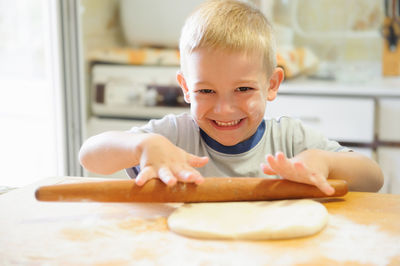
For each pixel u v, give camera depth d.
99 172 0.80
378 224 0.60
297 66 2.10
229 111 0.73
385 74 2.19
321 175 0.67
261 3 2.11
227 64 0.71
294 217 0.59
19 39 2.04
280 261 0.50
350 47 2.26
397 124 1.85
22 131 1.94
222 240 0.55
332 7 2.24
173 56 2.01
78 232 0.57
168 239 0.55
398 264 0.49
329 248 0.53
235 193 0.65
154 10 2.12
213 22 0.74
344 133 1.89
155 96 1.99
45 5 1.67
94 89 2.04
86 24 1.95
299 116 1.91
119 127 2.01
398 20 2.15
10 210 0.63
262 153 0.89
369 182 0.80
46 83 1.93
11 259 0.50
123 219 0.61
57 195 0.61
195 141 0.89
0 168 1.87
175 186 0.64
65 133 1.74
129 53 2.04
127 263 0.50
